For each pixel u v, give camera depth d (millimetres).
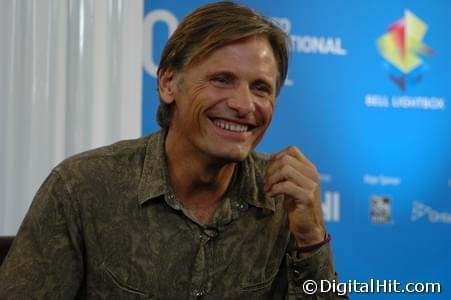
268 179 1664
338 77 3438
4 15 2807
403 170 3523
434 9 3549
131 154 1650
